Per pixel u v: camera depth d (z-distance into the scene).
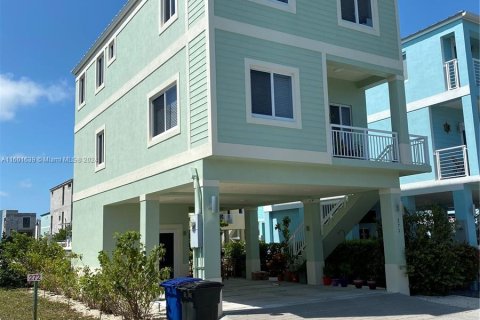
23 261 19.77
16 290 18.55
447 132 19.42
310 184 12.84
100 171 18.20
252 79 12.10
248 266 20.92
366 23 14.77
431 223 14.52
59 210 46.62
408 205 17.78
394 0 15.54
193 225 11.09
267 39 12.34
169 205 19.61
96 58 19.47
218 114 11.19
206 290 8.97
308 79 12.95
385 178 14.42
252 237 21.11
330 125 13.12
